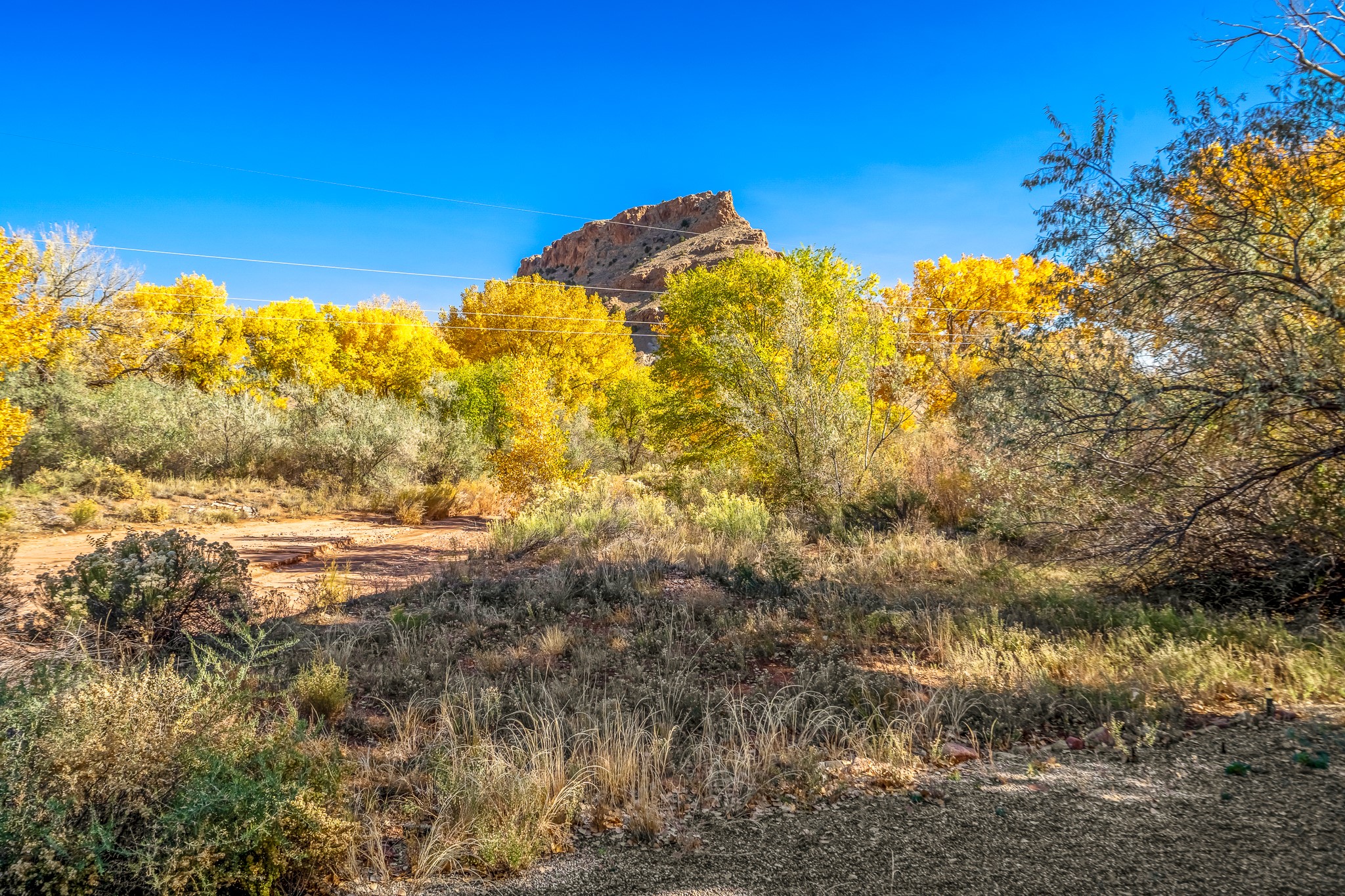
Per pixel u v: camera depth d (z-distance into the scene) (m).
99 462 15.27
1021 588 7.25
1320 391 5.65
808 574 8.77
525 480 16.98
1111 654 4.99
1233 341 5.98
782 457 14.77
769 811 3.09
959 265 31.72
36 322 11.99
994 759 3.55
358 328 39.47
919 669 5.17
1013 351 7.28
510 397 17.25
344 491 19.61
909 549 9.64
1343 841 2.43
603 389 37.34
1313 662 4.41
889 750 3.58
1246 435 5.79
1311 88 5.64
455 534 13.82
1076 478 6.94
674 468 19.56
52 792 2.47
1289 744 3.37
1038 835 2.67
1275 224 5.83
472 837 2.90
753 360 15.16
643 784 3.28
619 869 2.65
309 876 2.62
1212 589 6.37
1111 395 6.49
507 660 5.54
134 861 2.43
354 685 5.05
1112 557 6.99
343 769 3.31
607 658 5.65
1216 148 6.14
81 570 5.71
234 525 13.72
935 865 2.49
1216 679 4.32
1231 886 2.21
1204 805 2.81
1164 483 6.52
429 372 35.19
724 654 5.72
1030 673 4.63
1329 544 5.80
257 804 2.54
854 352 15.62
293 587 8.41
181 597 5.86
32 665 4.07
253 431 19.88
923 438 15.63
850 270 18.61
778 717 3.99
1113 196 6.62
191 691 3.08
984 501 10.70
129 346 21.14
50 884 2.22
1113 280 6.59
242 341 29.02
